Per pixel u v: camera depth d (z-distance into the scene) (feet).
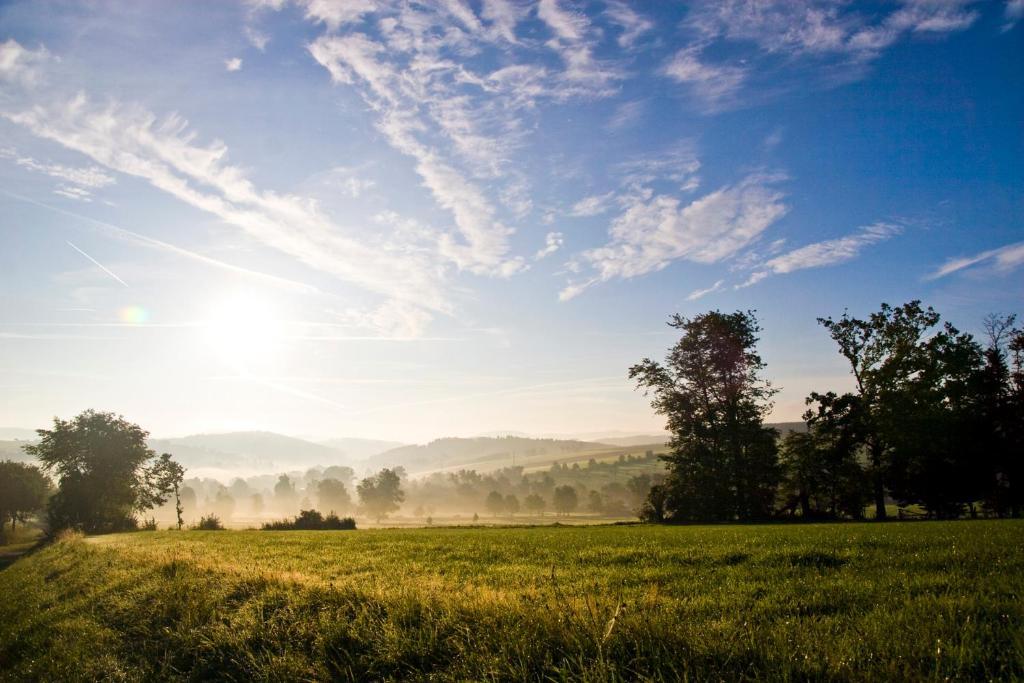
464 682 16.26
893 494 146.51
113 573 49.32
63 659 29.19
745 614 17.97
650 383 167.32
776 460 153.79
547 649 16.43
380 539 76.33
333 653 20.84
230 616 27.53
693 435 161.48
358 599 24.76
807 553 33.83
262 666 21.53
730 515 150.92
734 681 12.83
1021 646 12.57
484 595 21.71
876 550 34.09
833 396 152.56
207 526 182.50
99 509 229.25
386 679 18.13
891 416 139.95
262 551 58.49
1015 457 130.21
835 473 150.20
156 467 248.11
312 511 177.37
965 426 135.03
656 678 13.64
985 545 33.32
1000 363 137.90
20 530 306.96
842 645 13.62
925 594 19.30
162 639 27.86
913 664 12.55
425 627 20.03
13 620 43.80
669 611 18.38
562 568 34.17
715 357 161.07
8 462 302.04
